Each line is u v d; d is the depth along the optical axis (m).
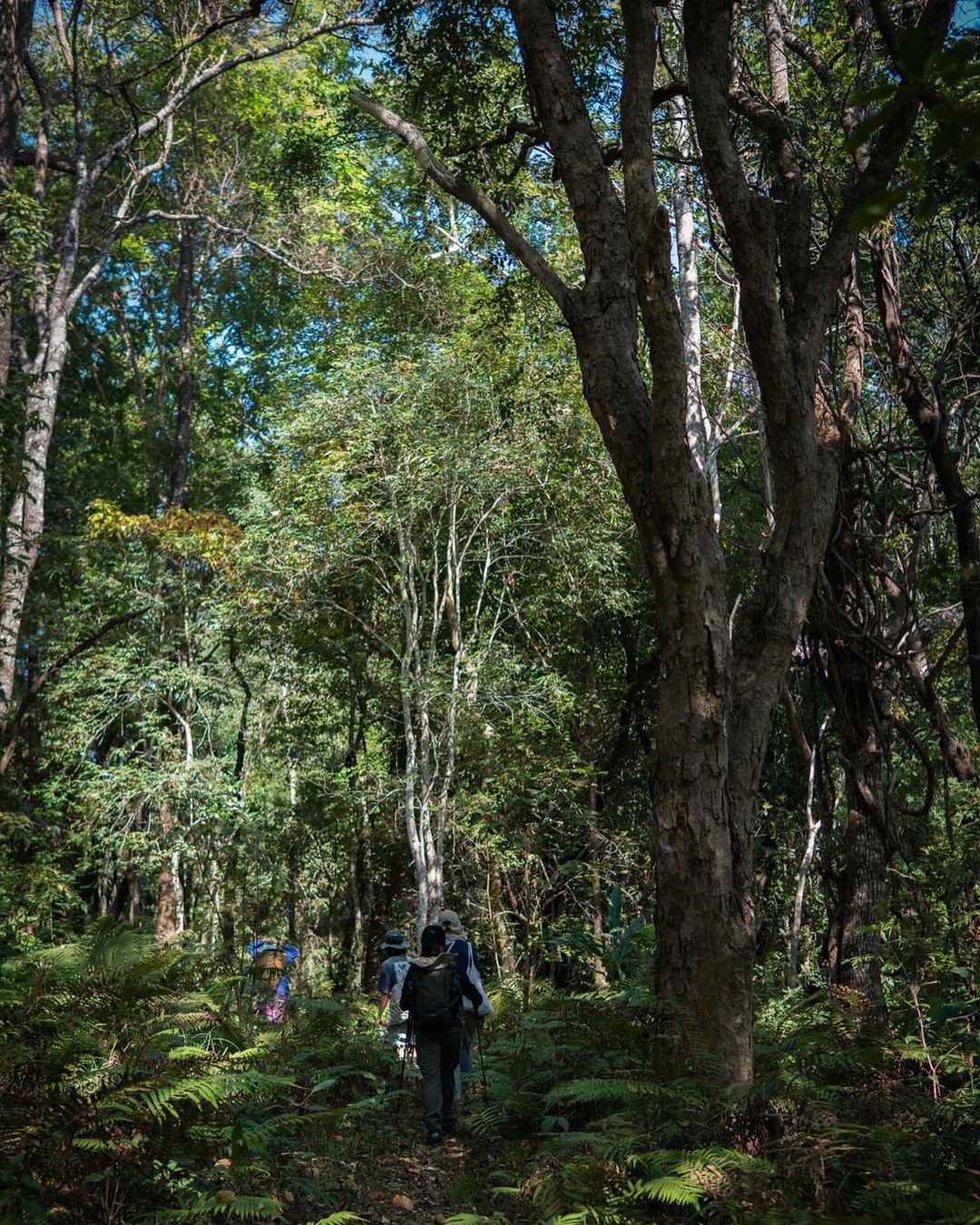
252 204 29.62
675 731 6.90
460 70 10.80
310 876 24.56
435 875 18.72
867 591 9.57
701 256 16.45
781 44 10.50
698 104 7.69
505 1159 6.16
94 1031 6.01
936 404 9.30
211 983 8.35
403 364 20.84
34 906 15.86
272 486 22.59
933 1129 5.43
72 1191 4.54
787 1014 7.52
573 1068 6.87
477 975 7.79
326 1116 5.45
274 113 29.48
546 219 20.56
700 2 7.69
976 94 5.67
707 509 7.00
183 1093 4.63
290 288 32.84
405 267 25.80
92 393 32.97
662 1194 4.50
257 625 22.05
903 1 9.88
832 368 9.86
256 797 24.98
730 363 14.59
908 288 11.67
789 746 19.08
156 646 22.14
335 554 20.25
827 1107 5.51
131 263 33.44
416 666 20.23
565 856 20.69
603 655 23.91
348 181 27.58
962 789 10.42
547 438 20.47
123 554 22.34
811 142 11.39
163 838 21.25
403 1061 8.61
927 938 7.73
